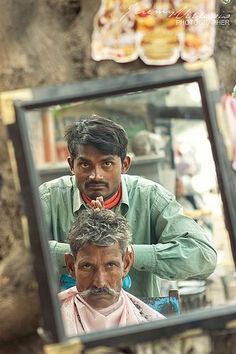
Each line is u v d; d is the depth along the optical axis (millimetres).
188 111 1379
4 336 1442
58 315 1273
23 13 1400
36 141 1333
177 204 1641
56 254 1619
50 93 1292
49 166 1561
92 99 1337
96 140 1607
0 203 1419
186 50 1409
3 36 1393
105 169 1659
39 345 1465
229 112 1418
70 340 1267
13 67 1398
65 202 1648
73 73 1420
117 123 1563
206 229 1550
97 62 1416
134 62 1408
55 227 1646
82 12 1418
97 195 1676
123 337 1280
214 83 1333
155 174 1637
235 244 1352
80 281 1630
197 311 1312
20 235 1416
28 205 1280
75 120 1523
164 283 1652
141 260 1668
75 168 1627
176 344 1352
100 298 1622
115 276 1660
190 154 1480
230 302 1361
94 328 1535
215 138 1338
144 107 1454
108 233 1672
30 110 1297
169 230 1671
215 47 1507
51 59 1411
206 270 1538
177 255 1628
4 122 1283
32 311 1433
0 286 1408
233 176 1341
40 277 1277
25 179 1281
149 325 1290
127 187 1699
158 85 1317
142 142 1576
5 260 1423
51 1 1415
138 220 1709
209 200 1487
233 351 1335
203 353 1354
